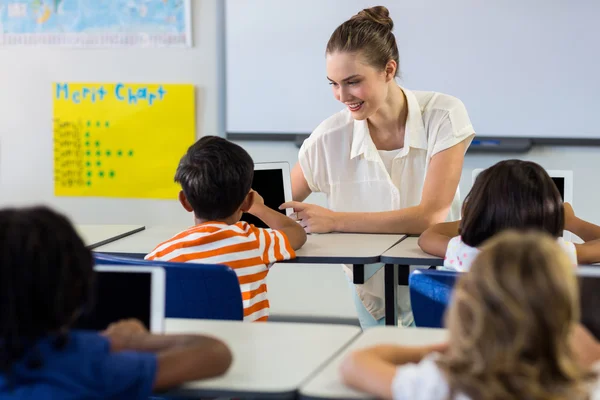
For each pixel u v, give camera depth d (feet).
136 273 4.00
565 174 7.45
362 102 7.52
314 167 8.36
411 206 8.07
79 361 3.26
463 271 5.15
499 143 11.75
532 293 2.81
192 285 5.37
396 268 7.28
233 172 6.21
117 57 12.66
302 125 12.26
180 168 6.35
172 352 3.59
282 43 12.14
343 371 3.59
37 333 3.15
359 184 8.21
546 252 2.91
